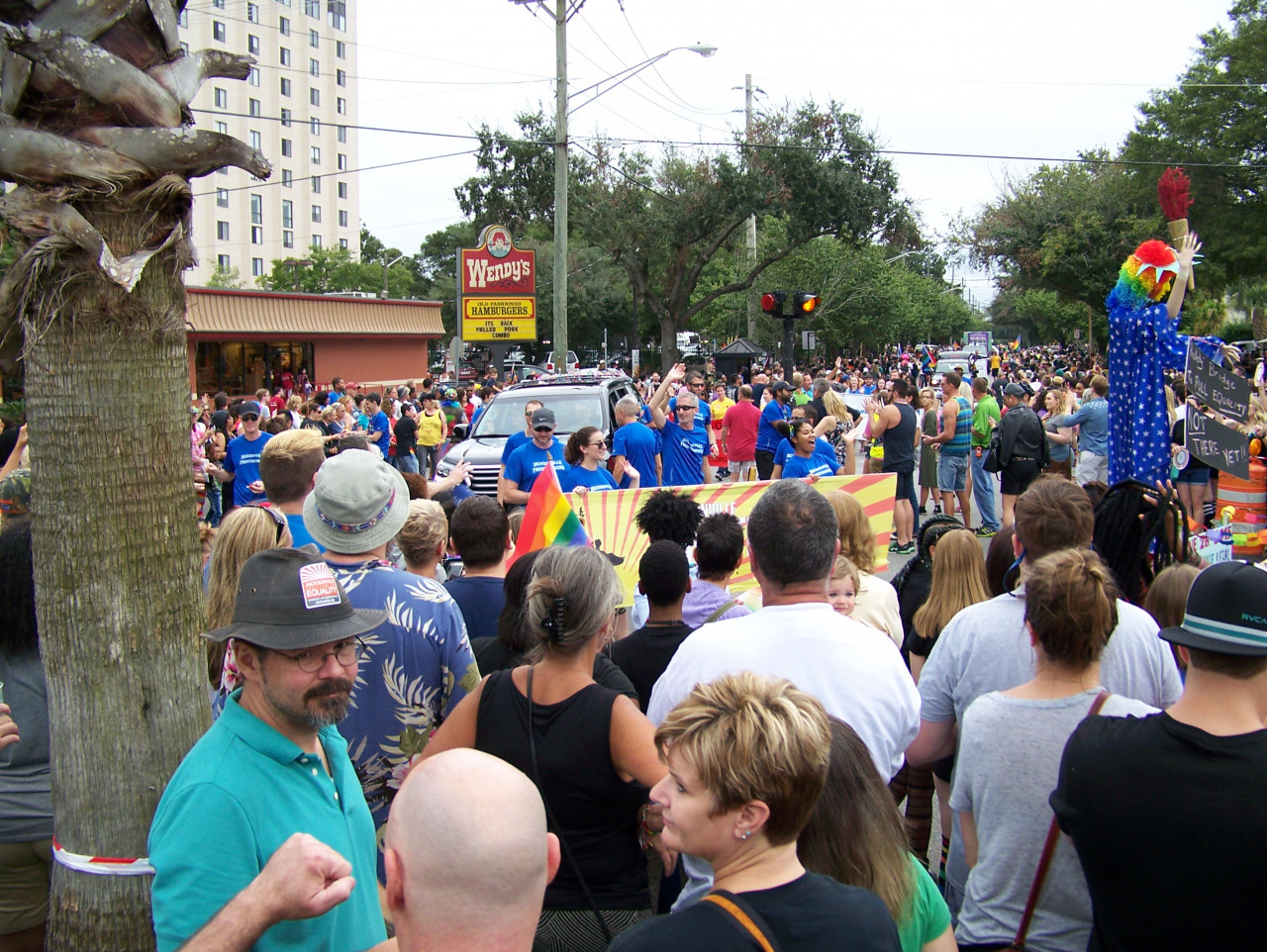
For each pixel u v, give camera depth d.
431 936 1.67
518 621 3.67
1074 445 17.05
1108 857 2.38
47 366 2.94
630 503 7.48
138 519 3.02
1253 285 46.72
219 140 2.94
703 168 33.34
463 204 36.03
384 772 3.44
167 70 3.00
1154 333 6.23
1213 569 2.46
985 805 2.83
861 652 3.00
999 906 2.81
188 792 2.24
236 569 3.47
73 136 2.86
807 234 34.12
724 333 56.88
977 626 3.37
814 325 49.16
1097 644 2.79
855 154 33.84
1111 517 4.96
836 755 2.31
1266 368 9.73
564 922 2.84
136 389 3.00
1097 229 40.03
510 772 1.77
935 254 88.50
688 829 1.95
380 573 3.48
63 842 3.07
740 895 1.89
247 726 2.33
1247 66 37.66
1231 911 2.26
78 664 2.99
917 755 3.52
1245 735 2.34
